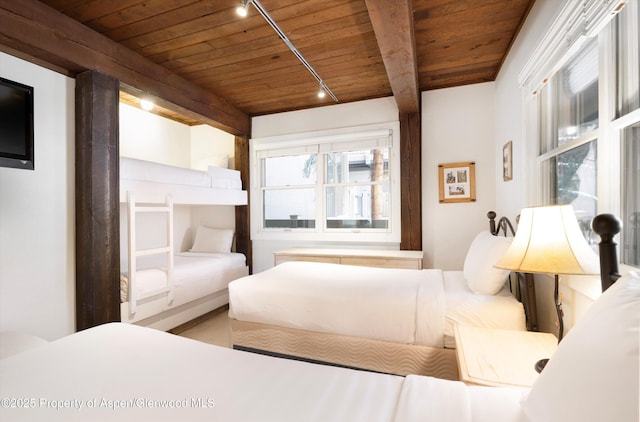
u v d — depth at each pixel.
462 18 2.19
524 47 2.16
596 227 0.93
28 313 2.02
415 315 1.74
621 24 1.16
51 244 2.14
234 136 4.42
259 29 2.31
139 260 3.54
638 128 1.11
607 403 0.52
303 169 4.17
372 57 2.75
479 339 1.38
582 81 1.51
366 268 2.74
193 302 3.23
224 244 4.16
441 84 3.35
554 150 1.80
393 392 0.91
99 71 2.30
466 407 0.81
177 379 0.98
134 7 2.02
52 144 2.15
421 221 3.49
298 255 3.49
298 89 3.48
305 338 1.96
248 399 0.87
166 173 2.97
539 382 0.74
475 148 3.31
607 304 0.68
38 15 1.93
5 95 1.91
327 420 0.77
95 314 2.22
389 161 3.70
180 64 2.85
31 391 0.90
